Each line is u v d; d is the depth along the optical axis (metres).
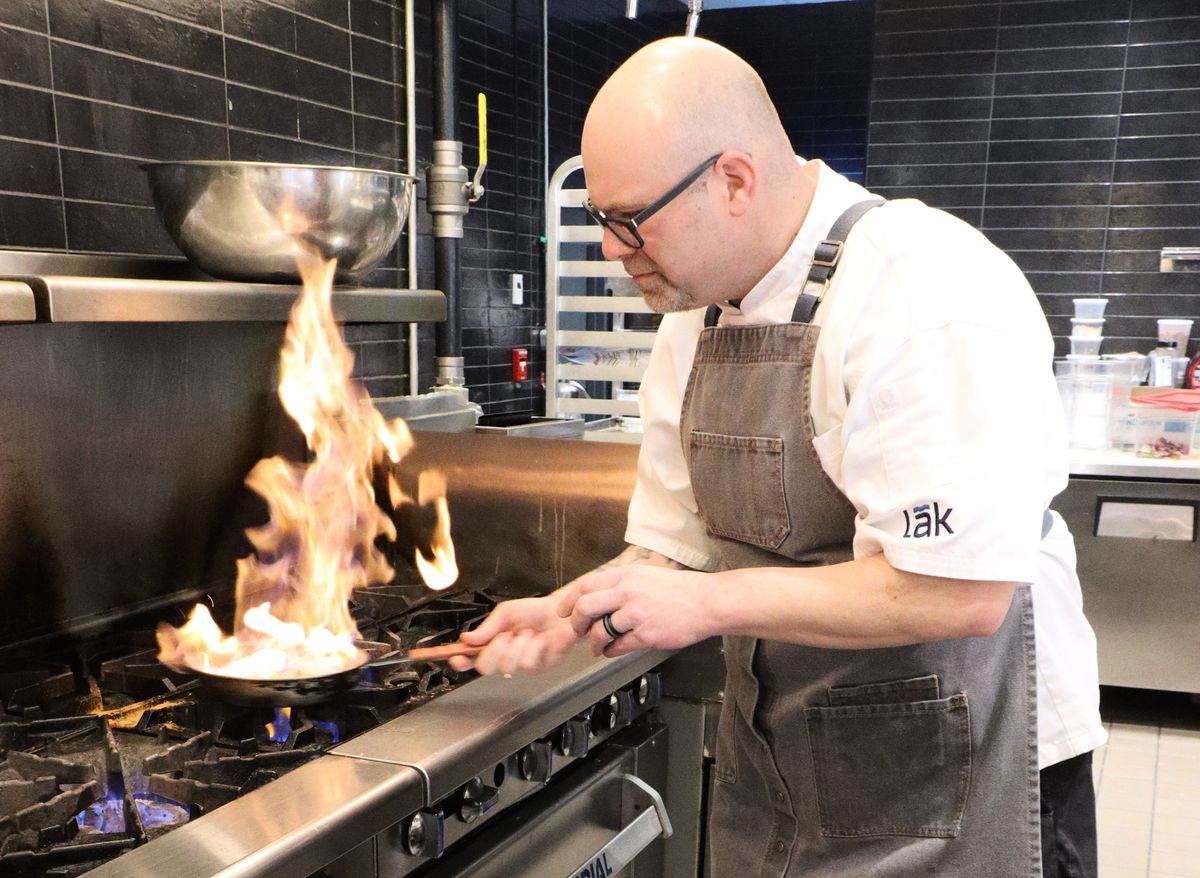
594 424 3.74
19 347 1.61
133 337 1.80
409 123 2.72
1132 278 4.42
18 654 1.62
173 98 2.01
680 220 1.11
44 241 1.78
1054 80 4.39
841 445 1.17
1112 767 3.30
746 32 5.61
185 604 1.90
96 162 1.86
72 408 1.71
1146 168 4.34
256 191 1.59
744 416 1.26
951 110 4.54
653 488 1.55
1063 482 1.20
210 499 2.01
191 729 1.29
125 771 1.20
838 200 1.20
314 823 0.99
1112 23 4.29
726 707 1.50
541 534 2.03
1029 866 1.24
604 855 1.47
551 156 4.25
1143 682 3.61
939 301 1.08
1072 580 1.34
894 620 1.07
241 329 2.03
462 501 2.11
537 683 1.38
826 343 1.16
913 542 1.05
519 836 1.38
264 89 2.24
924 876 1.27
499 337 3.91
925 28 4.51
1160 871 2.67
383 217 1.77
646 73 1.12
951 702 1.23
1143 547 3.52
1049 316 4.55
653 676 1.68
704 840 1.79
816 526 1.24
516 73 3.93
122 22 1.89
